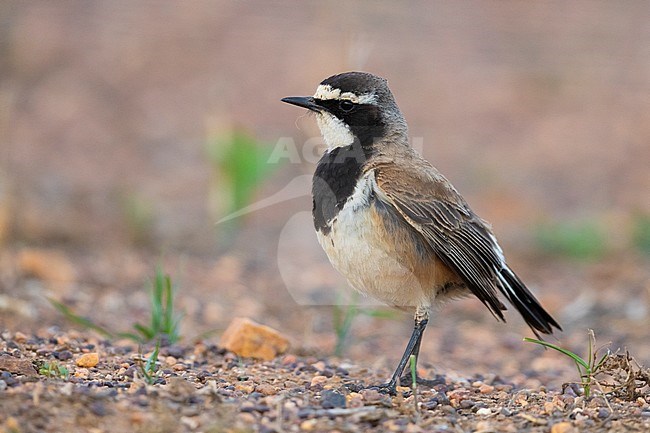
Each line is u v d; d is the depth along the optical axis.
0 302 12.16
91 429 7.23
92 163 20.55
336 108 10.20
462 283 10.23
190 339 11.69
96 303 13.28
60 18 26.75
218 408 7.90
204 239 17.27
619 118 23.47
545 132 22.64
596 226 17.83
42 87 23.72
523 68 25.36
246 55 24.80
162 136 22.06
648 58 25.72
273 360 10.69
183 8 27.81
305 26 26.16
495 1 28.56
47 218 17.03
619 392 9.04
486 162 20.94
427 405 8.70
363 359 11.88
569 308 14.90
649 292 15.34
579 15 27.88
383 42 25.56
